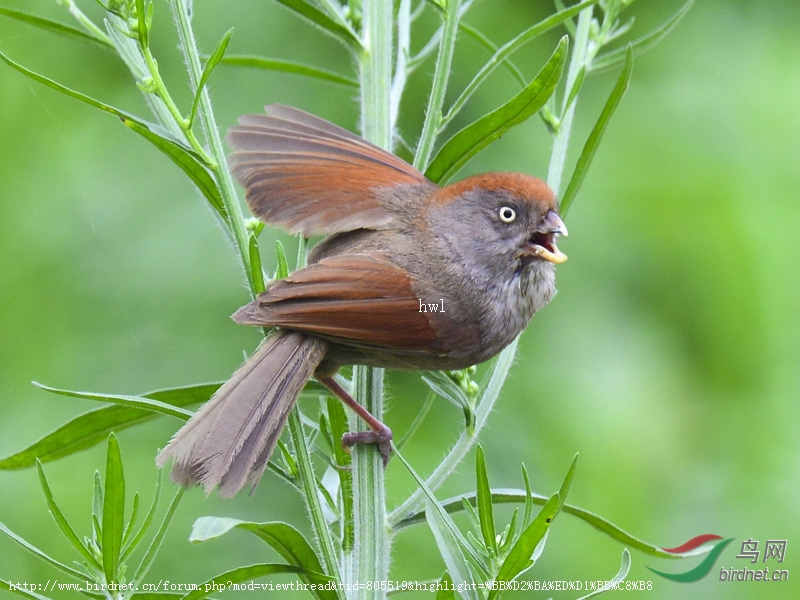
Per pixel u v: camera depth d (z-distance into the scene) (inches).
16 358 449.1
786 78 506.6
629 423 443.8
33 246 468.1
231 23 480.4
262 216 293.3
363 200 298.7
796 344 468.4
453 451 281.7
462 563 242.4
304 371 271.6
